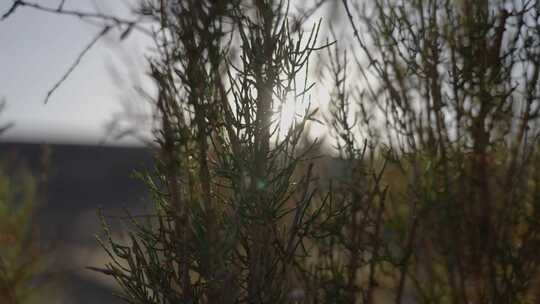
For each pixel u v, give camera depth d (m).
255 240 2.17
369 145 2.79
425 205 2.85
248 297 2.16
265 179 2.14
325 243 2.67
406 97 2.89
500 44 2.87
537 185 2.99
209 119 2.09
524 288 2.91
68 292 5.25
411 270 3.14
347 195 2.70
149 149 2.15
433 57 2.85
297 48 2.15
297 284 2.64
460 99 2.96
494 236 2.94
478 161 2.95
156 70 2.00
